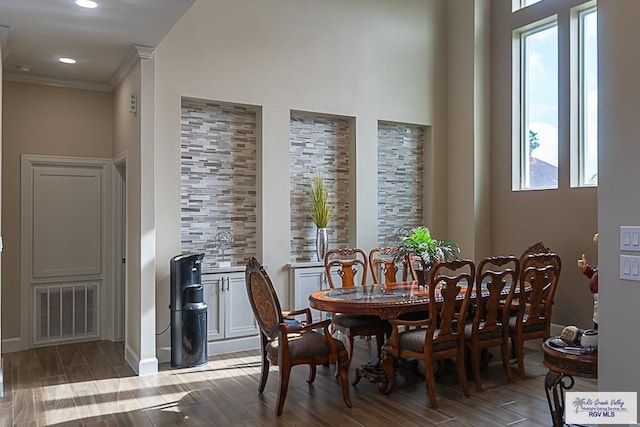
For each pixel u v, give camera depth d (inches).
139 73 182.5
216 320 208.1
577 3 229.0
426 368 148.4
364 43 251.1
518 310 175.9
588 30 230.4
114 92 224.4
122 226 229.5
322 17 238.5
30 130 212.4
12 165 209.3
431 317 147.9
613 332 108.2
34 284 215.3
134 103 189.6
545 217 243.9
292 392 160.4
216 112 218.1
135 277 188.4
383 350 158.7
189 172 211.8
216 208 217.8
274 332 145.7
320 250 232.7
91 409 146.6
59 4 145.0
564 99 234.8
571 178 232.1
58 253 219.8
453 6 277.6
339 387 165.2
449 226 278.2
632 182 105.2
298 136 238.7
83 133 223.0
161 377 176.7
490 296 163.3
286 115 227.3
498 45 267.3
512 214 259.9
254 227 227.1
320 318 231.8
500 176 266.1
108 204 229.1
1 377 157.6
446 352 152.3
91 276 226.7
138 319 183.0
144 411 144.8
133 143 191.8
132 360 189.0
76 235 223.5
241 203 223.9
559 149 237.6
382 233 264.2
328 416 140.3
